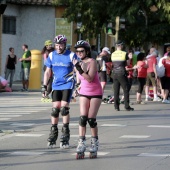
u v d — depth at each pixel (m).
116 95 38.56
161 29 58.44
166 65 45.00
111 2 59.03
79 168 19.92
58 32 73.50
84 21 63.38
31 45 74.00
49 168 19.97
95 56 61.31
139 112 37.78
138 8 57.72
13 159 21.75
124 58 38.16
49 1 72.56
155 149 23.64
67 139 24.16
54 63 23.89
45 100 44.75
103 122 32.28
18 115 36.03
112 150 23.48
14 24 72.50
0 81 54.25
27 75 55.91
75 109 38.97
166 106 42.19
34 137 27.31
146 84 46.84
